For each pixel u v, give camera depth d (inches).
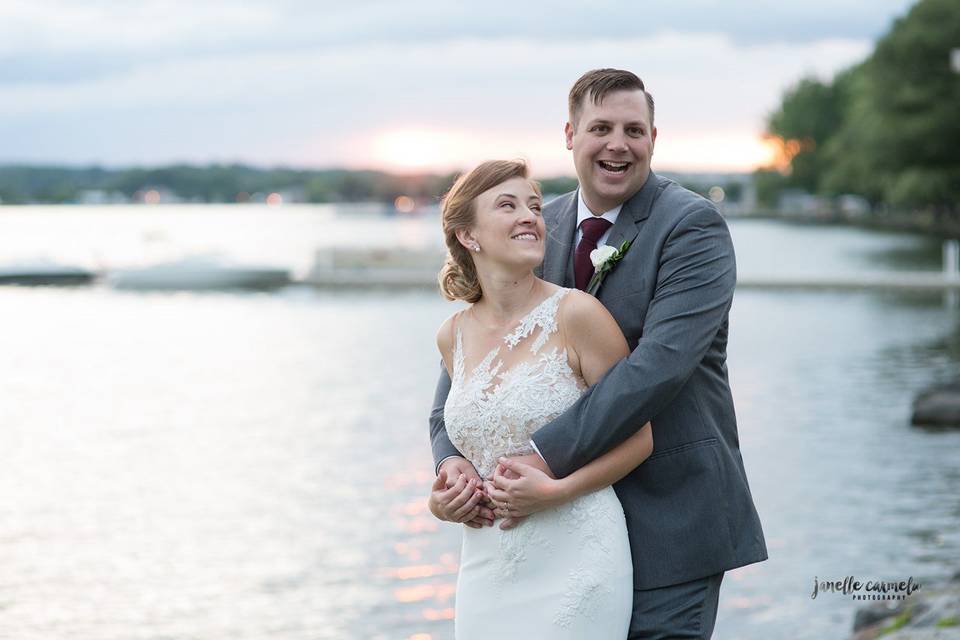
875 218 3174.2
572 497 115.3
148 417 533.0
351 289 1214.9
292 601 275.6
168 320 978.7
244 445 462.6
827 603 260.7
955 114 1962.4
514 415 116.7
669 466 121.8
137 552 317.4
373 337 836.0
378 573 294.7
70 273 1343.5
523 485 114.3
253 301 1125.7
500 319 121.4
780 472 390.0
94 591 285.3
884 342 753.0
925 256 1692.9
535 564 117.8
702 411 122.6
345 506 361.1
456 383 122.6
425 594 278.8
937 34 1963.6
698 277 118.6
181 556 313.4
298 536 328.8
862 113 2364.7
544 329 118.0
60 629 260.4
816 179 3905.0
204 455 445.1
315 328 898.7
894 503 345.1
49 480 406.6
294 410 542.0
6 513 361.1
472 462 122.2
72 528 343.0
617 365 115.5
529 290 120.8
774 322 884.6
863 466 395.2
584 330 117.3
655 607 120.6
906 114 2023.9
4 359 752.3
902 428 463.8
